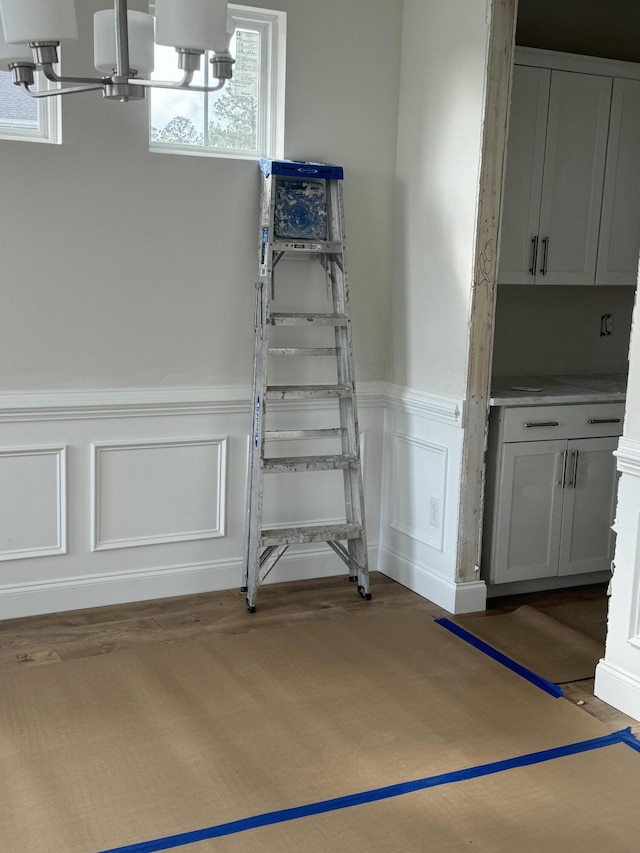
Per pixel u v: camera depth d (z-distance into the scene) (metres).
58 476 3.66
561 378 4.56
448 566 3.90
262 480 3.79
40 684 3.10
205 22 1.88
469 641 3.57
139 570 3.90
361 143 4.03
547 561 4.07
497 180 3.59
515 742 2.81
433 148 3.84
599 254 4.31
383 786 2.55
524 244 4.12
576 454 4.03
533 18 4.29
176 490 3.91
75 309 3.60
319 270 4.04
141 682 3.14
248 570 3.90
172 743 2.75
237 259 3.86
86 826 2.33
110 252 3.62
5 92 3.49
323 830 2.34
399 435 4.20
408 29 3.97
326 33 3.88
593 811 2.46
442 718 2.95
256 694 3.08
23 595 3.68
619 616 3.05
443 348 3.85
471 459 3.77
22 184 3.44
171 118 3.82
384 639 3.58
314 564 4.27
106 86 1.95
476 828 2.37
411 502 4.15
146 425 3.80
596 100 4.16
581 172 4.19
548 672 3.34
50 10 1.81
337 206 3.89
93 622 3.66
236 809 2.42
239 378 3.96
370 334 4.20
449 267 3.78
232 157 3.80
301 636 3.58
